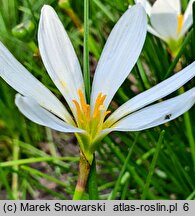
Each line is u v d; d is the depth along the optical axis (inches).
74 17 12.0
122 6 11.1
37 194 12.1
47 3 12.5
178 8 10.4
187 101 6.6
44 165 12.7
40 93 7.4
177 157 10.9
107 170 11.9
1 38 12.3
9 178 12.4
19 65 7.3
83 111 7.4
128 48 7.9
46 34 7.7
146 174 10.1
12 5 12.8
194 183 10.7
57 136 13.3
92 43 11.8
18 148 12.5
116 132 10.3
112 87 7.8
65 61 7.8
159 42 11.0
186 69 7.3
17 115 12.7
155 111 7.2
